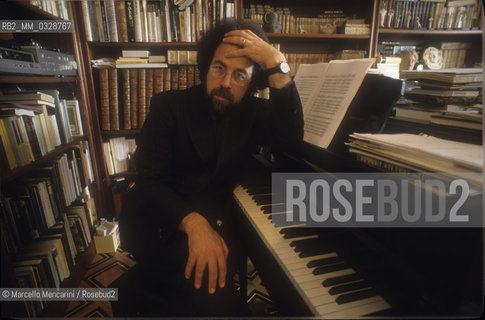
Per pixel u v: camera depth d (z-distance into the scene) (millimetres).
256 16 2582
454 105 978
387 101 943
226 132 1104
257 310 1528
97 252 2164
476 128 710
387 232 731
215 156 1109
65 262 1687
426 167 602
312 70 1227
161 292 1073
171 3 2307
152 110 1112
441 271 596
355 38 2764
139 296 1050
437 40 3131
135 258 1150
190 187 1162
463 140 736
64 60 1918
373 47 2693
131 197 1115
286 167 1271
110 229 2221
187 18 2338
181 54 2365
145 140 1083
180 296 1062
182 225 936
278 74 1010
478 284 541
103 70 2297
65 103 1970
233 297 1088
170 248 1106
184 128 1094
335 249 788
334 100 1004
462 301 557
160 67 2416
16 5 1629
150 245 1106
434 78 1022
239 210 1137
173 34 2355
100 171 2449
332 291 643
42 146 1573
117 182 2631
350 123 1038
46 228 1597
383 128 967
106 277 1889
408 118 1087
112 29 2258
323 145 945
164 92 1173
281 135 1103
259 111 1195
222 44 966
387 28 2721
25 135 1420
